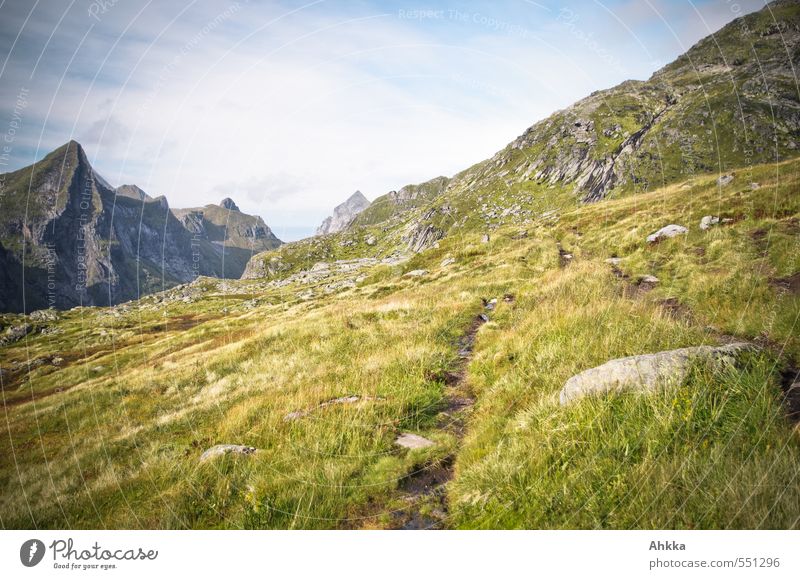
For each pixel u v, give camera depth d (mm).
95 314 93250
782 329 8266
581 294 14148
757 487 4688
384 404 9172
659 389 6219
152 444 10250
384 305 21109
